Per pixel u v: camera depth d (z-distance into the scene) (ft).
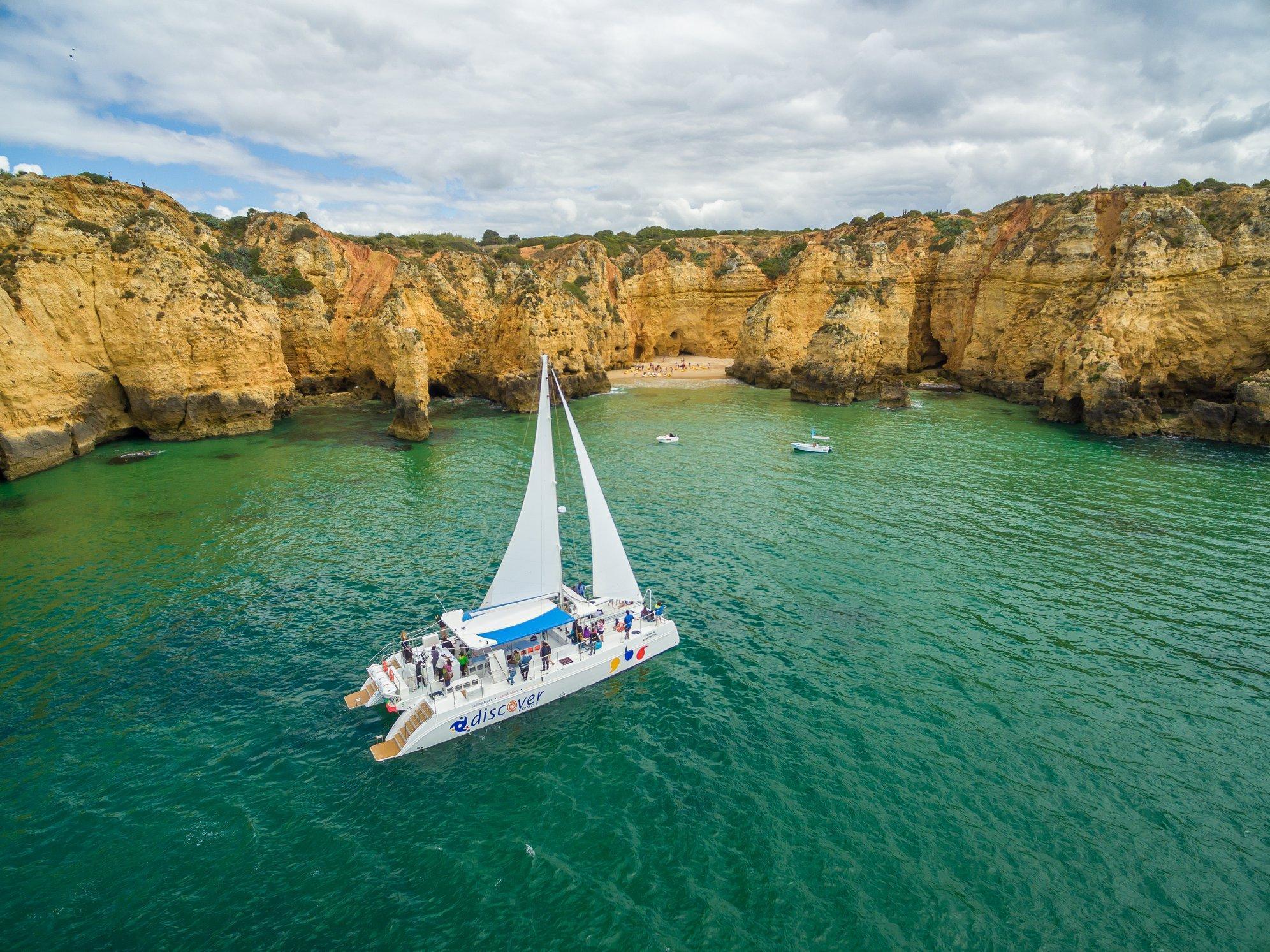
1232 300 220.02
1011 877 56.59
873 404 279.90
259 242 295.07
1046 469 177.47
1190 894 55.16
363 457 188.65
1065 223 267.18
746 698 80.94
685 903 54.03
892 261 329.11
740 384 337.72
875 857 58.54
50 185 200.44
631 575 91.35
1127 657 89.35
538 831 61.05
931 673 85.97
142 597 103.86
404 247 366.84
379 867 57.16
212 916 52.19
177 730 73.82
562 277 346.95
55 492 152.25
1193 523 136.87
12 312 166.40
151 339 196.85
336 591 106.22
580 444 86.63
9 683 81.92
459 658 77.82
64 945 49.37
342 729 74.38
